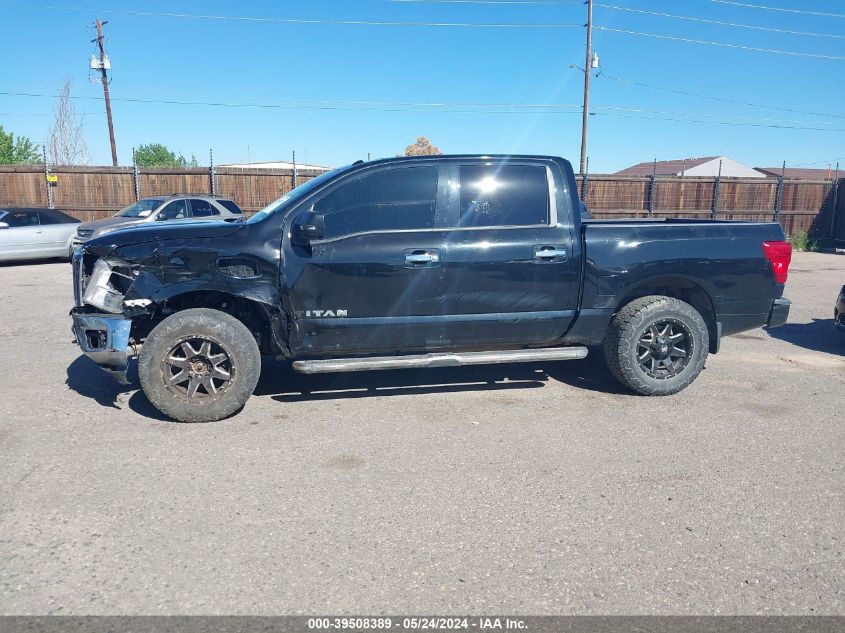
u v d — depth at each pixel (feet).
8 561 10.31
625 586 9.85
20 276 46.68
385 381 20.36
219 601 9.40
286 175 70.79
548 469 13.93
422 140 164.66
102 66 116.26
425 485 13.12
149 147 216.33
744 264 18.78
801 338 28.07
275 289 16.55
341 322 16.94
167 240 16.21
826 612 9.30
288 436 15.66
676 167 206.59
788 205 77.56
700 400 18.76
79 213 67.82
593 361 22.98
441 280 17.10
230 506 12.19
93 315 16.25
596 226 18.22
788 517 11.96
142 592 9.58
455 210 17.35
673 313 18.40
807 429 16.49
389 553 10.68
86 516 11.75
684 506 12.35
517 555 10.65
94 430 15.94
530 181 17.83
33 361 22.50
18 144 129.59
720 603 9.47
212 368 16.29
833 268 57.77
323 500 12.46
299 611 9.21
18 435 15.57
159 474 13.51
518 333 17.99
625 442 15.49
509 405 18.11
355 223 16.97
